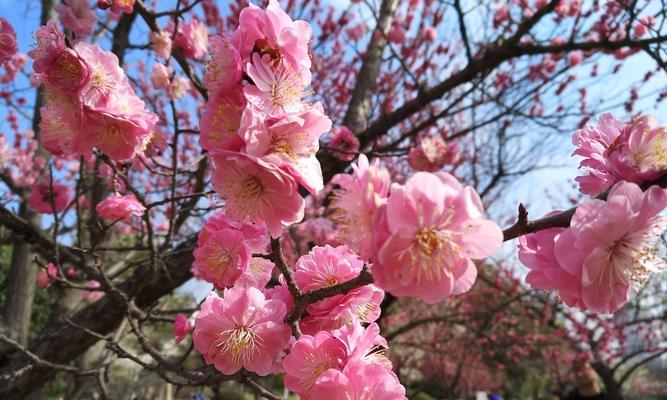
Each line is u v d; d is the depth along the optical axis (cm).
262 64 116
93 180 381
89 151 178
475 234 98
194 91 497
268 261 182
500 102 471
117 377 588
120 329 282
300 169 115
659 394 1252
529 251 123
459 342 938
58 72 168
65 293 429
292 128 114
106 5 231
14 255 491
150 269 247
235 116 116
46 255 302
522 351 941
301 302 131
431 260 97
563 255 108
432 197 95
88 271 295
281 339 141
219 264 173
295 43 119
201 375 170
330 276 146
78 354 316
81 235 286
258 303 144
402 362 803
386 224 95
